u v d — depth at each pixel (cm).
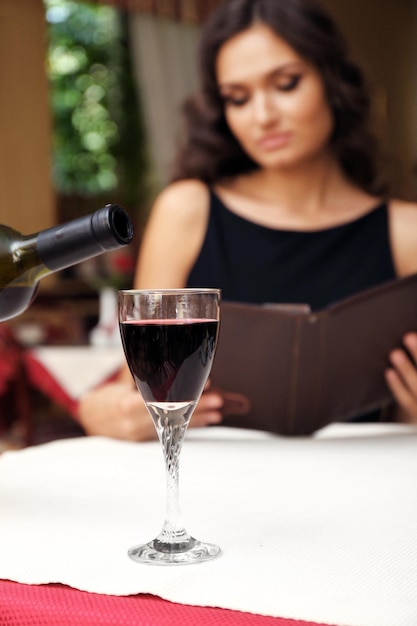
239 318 107
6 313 77
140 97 632
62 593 61
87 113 620
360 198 185
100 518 76
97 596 60
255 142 165
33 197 546
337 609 57
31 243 72
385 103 712
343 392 110
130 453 101
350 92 165
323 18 161
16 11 537
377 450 101
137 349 68
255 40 156
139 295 68
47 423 356
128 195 625
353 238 181
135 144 632
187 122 183
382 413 144
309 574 62
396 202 186
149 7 609
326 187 183
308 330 107
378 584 60
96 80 622
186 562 64
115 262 526
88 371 284
